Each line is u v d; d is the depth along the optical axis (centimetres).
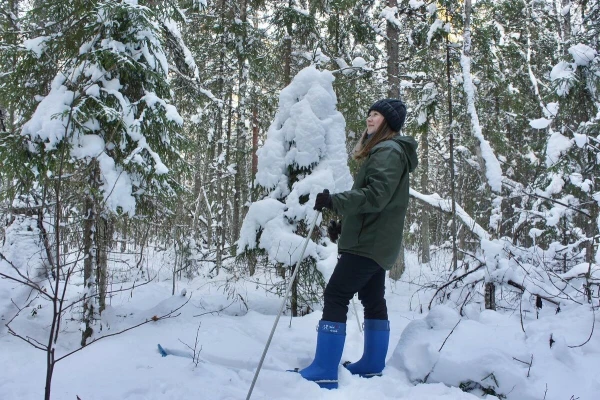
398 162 243
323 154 502
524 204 809
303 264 501
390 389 240
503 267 466
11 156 376
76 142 383
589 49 649
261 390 227
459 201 1162
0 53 404
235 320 416
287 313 540
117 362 270
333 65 959
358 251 249
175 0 546
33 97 435
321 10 903
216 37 1008
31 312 421
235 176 1164
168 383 227
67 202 375
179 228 578
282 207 508
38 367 273
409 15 880
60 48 429
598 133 663
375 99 931
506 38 957
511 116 1086
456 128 911
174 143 470
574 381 234
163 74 446
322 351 245
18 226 438
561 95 665
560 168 644
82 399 210
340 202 230
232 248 575
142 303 543
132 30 420
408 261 1567
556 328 305
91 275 372
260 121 1170
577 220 886
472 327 311
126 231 467
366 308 275
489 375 245
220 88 1017
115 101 414
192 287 761
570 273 471
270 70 1046
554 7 1049
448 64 802
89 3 421
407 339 305
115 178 391
